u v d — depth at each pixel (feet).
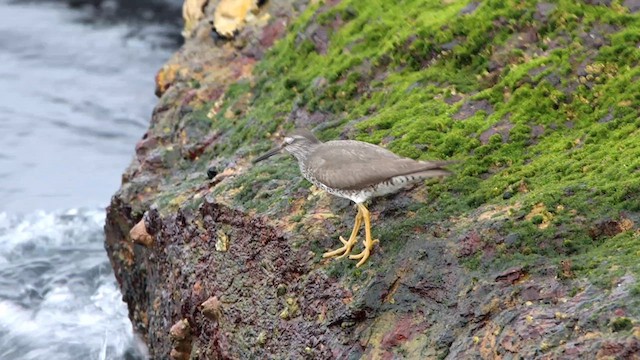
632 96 42.80
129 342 56.85
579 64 45.80
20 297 62.69
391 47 51.29
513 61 48.06
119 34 105.81
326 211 41.52
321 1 58.29
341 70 51.62
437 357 33.76
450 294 35.29
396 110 47.03
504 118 44.19
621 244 34.47
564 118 43.52
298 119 50.60
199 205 45.52
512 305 33.40
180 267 45.09
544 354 30.42
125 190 53.52
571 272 33.55
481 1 51.65
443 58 49.70
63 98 94.32
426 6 54.08
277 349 38.88
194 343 44.65
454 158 42.39
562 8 48.93
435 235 37.73
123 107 92.99
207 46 63.26
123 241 55.52
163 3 110.01
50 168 83.30
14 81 97.30
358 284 37.55
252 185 44.39
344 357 36.19
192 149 53.78
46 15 109.91
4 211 75.97
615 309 30.66
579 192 37.24
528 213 36.88
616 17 47.62
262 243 41.45
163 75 62.54
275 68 56.75
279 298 39.96
